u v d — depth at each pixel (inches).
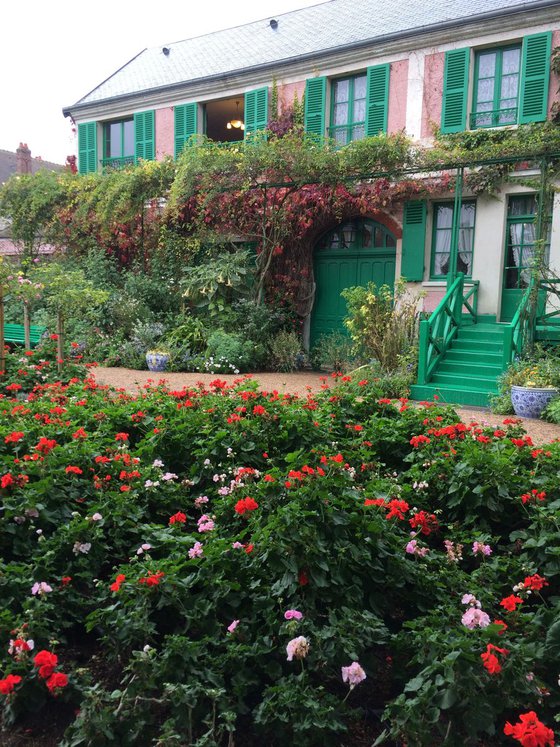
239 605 96.7
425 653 86.6
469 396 355.9
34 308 551.8
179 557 99.6
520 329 375.2
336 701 83.6
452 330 419.5
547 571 109.6
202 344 491.2
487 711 76.2
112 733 77.6
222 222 536.1
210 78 573.3
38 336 419.8
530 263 403.9
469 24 448.1
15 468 128.9
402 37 476.1
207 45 681.0
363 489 130.2
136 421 182.1
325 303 543.8
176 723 79.9
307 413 173.5
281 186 491.2
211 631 92.4
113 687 92.7
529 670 80.8
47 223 636.1
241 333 490.3
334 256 538.0
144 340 485.1
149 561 97.0
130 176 549.6
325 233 542.3
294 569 94.4
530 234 449.1
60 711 89.9
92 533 112.2
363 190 486.0
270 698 82.0
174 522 116.5
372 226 522.3
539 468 149.6
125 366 477.7
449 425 183.2
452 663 76.6
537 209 416.5
